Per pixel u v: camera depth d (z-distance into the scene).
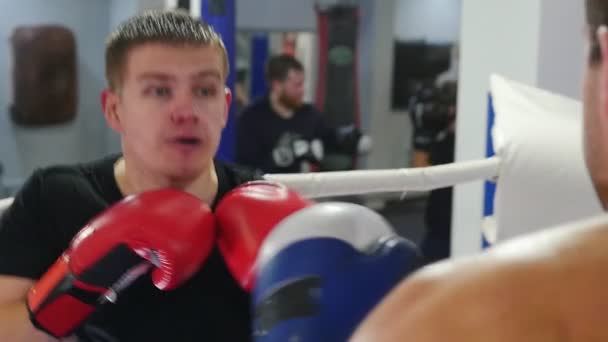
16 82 5.01
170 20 0.94
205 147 0.96
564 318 0.38
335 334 0.57
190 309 0.93
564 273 0.39
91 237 0.84
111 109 1.01
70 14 5.22
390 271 0.61
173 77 0.92
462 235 2.93
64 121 5.21
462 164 1.85
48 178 0.98
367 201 5.32
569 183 1.93
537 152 1.95
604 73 0.47
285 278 0.58
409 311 0.41
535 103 2.05
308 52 5.47
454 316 0.39
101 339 0.93
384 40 5.84
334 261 0.59
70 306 0.85
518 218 2.00
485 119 2.81
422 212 5.34
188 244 0.82
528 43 2.61
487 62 2.77
